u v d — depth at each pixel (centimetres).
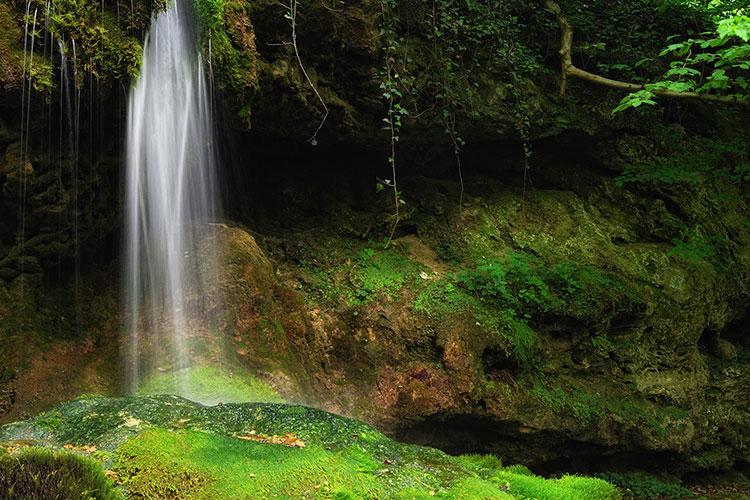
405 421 591
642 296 780
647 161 886
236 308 506
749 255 887
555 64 851
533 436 643
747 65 585
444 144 772
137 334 475
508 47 766
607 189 891
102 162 457
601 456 718
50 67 378
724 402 816
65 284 480
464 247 757
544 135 811
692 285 818
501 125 766
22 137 395
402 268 691
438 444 618
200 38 473
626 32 897
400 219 741
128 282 499
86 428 305
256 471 265
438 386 604
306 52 588
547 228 826
